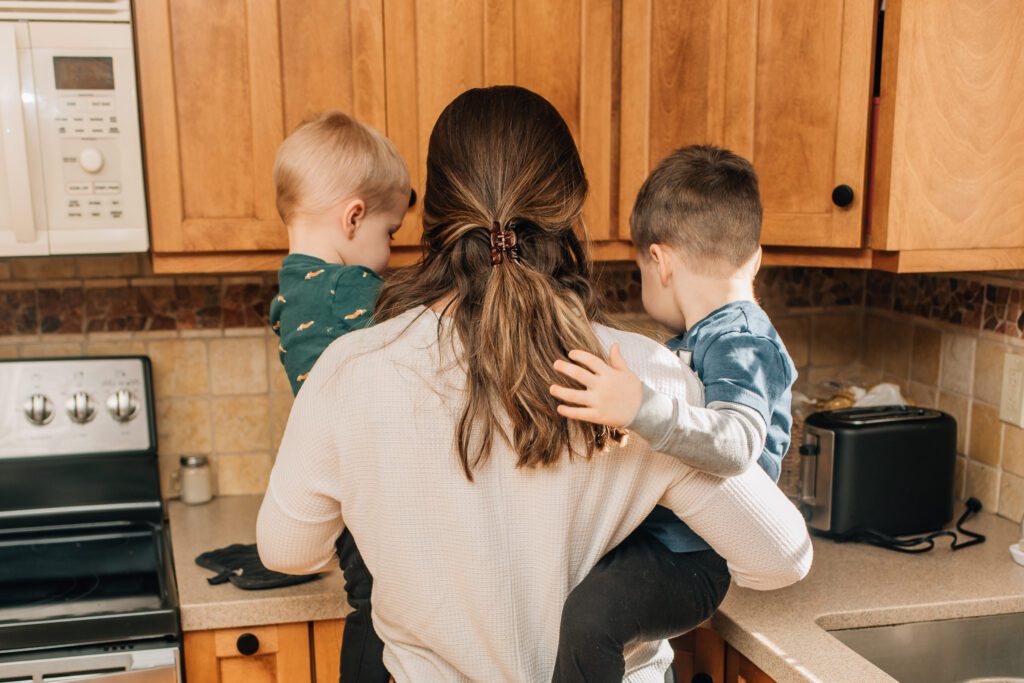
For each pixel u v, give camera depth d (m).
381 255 1.38
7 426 1.75
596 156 1.66
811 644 1.25
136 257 1.86
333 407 0.91
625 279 2.04
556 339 0.88
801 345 2.14
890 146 1.46
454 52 1.58
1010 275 1.68
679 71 1.62
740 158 1.30
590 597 0.95
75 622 1.39
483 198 0.92
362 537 0.95
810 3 1.51
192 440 1.94
